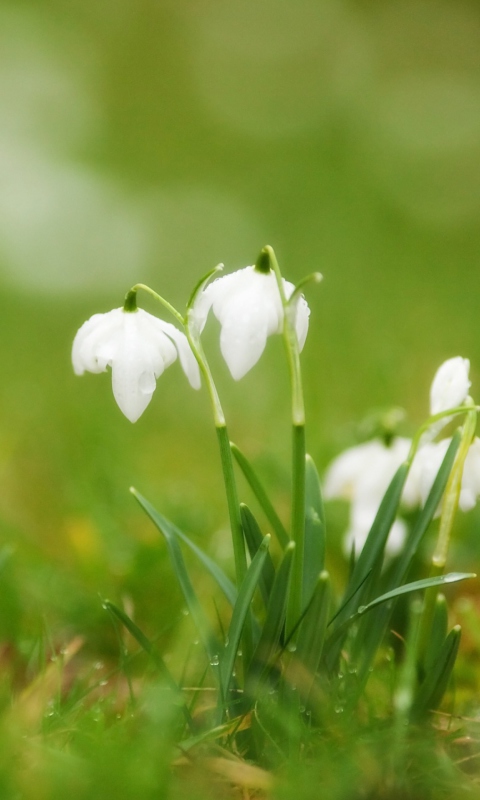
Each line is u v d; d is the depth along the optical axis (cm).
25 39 277
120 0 325
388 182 251
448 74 292
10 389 129
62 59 287
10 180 217
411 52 304
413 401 121
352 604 63
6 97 258
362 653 63
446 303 163
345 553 74
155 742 60
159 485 96
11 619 69
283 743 61
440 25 307
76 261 201
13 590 70
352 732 61
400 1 312
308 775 59
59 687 63
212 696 65
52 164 230
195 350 61
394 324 151
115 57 311
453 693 63
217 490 92
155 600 72
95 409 114
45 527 84
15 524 80
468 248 215
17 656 67
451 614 72
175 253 210
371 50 311
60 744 61
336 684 62
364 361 131
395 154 262
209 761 61
